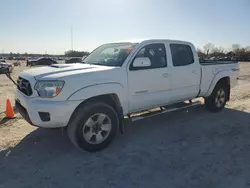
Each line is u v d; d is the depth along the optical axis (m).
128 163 3.62
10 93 10.32
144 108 4.70
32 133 4.88
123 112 4.33
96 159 3.75
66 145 4.27
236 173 3.32
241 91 10.11
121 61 4.38
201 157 3.81
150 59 4.73
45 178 3.22
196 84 5.62
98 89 3.90
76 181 3.16
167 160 3.71
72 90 3.67
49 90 3.60
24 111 4.04
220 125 5.37
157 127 5.27
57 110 3.57
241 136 4.70
